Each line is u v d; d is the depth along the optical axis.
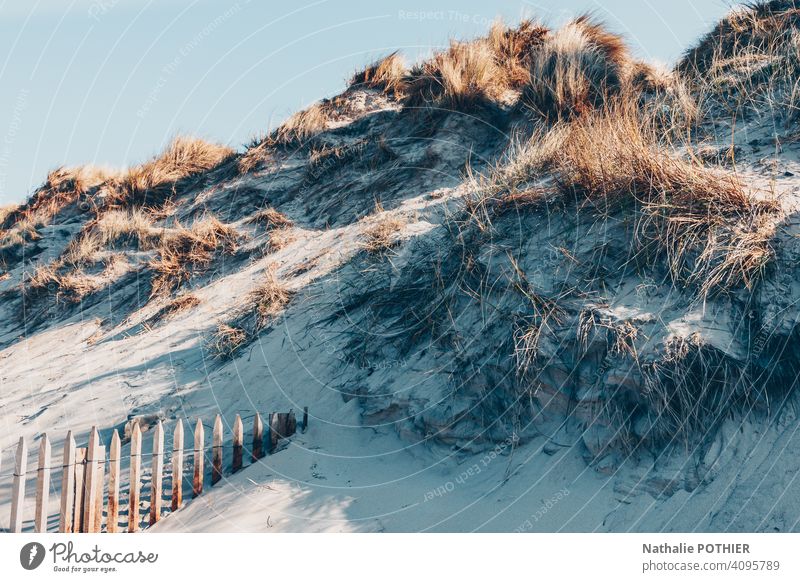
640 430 5.20
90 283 10.58
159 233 10.93
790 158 6.91
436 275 6.89
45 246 12.17
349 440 6.13
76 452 5.50
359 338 6.93
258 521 5.35
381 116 11.51
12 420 7.74
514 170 7.68
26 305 10.82
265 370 7.14
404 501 5.45
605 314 5.66
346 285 7.68
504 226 6.88
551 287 6.05
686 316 5.49
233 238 10.08
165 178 12.26
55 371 8.67
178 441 5.77
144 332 8.82
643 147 6.55
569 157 7.04
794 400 5.09
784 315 5.37
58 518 5.96
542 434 5.56
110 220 11.60
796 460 4.80
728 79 8.63
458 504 5.34
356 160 10.61
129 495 5.64
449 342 6.27
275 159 11.52
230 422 6.69
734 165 6.93
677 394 5.16
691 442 5.09
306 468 5.89
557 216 6.66
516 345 5.74
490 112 10.14
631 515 4.94
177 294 9.51
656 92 9.38
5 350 9.89
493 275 6.41
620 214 6.35
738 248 5.67
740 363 5.18
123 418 7.13
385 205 9.35
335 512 5.39
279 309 7.91
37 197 13.79
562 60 9.80
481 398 5.81
